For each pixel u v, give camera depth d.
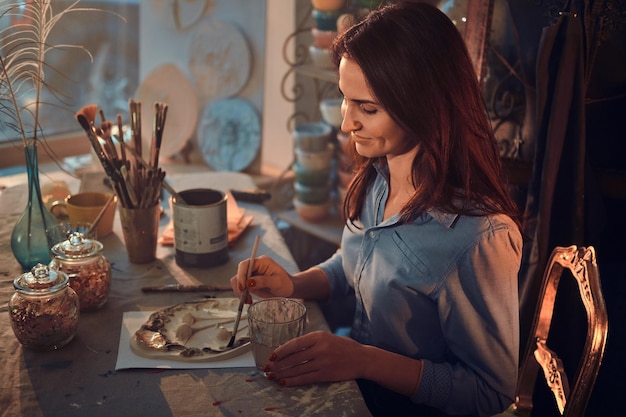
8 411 1.01
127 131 2.06
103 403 1.04
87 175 1.94
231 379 1.11
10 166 2.73
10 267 1.48
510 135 1.82
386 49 1.12
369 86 1.14
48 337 1.15
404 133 1.18
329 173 2.59
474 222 1.18
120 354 1.17
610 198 1.68
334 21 2.38
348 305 2.63
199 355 1.16
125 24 3.02
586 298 1.13
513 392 1.21
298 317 1.17
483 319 1.19
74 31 2.88
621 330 1.69
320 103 2.57
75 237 1.29
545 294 1.33
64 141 2.90
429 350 1.27
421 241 1.22
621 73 1.59
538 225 1.60
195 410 1.03
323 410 1.04
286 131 2.99
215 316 1.29
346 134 2.43
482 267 1.17
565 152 1.59
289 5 2.83
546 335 1.35
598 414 1.74
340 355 1.12
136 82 3.10
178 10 2.91
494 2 1.76
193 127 2.94
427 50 1.12
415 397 1.18
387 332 1.29
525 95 1.77
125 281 1.43
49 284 1.15
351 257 1.42
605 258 1.71
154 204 1.49
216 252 1.50
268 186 2.83
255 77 2.79
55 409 1.02
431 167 1.17
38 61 1.42
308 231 2.59
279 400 1.06
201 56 2.88
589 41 1.58
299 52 2.76
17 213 1.78
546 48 1.55
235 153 2.88
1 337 1.21
